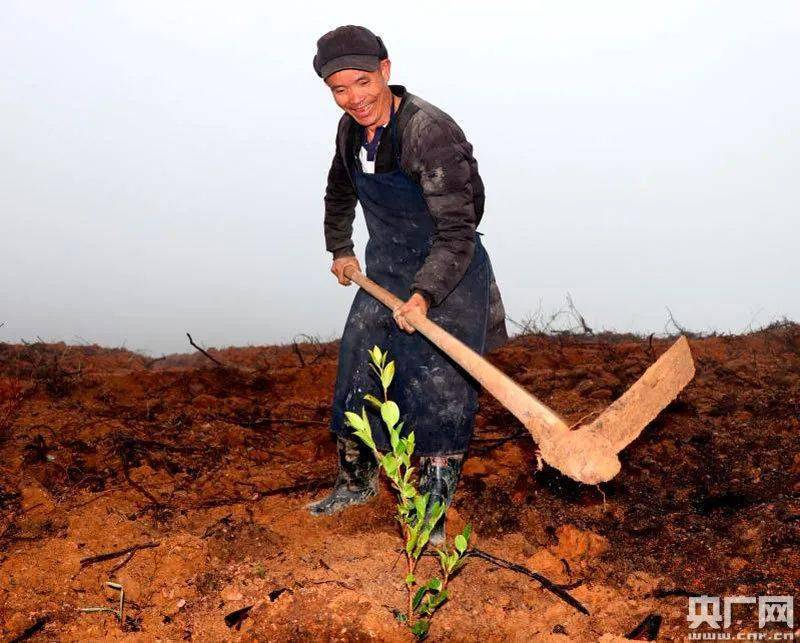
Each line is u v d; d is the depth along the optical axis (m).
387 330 3.62
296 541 3.63
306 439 5.30
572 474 2.81
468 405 3.57
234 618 3.03
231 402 6.26
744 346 8.13
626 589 3.22
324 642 2.92
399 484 2.98
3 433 4.91
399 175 3.44
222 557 3.49
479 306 3.59
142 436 5.06
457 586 3.23
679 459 4.54
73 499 4.01
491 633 2.99
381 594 3.18
